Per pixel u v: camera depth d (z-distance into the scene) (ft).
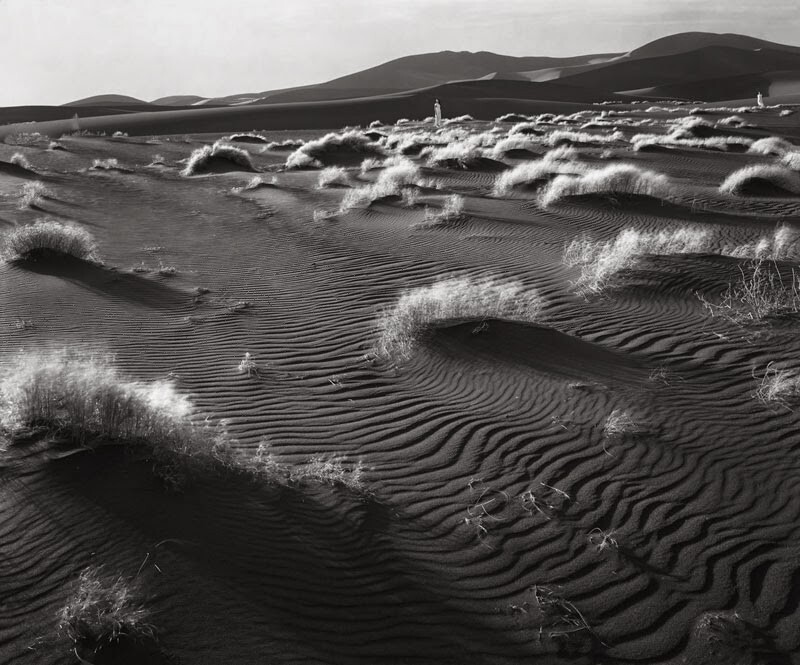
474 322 29.43
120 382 22.95
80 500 16.38
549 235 46.60
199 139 150.10
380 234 49.42
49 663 11.98
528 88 365.61
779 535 16.03
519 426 21.65
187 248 48.83
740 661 12.74
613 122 154.61
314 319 32.96
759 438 20.10
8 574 14.05
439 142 118.32
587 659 12.85
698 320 29.25
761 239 43.16
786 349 25.71
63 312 33.96
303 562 15.05
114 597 13.21
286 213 59.67
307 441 21.06
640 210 54.34
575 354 26.53
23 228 46.83
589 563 15.44
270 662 12.29
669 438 20.40
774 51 641.40
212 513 16.30
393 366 27.09
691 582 14.76
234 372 26.66
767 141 106.01
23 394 20.44
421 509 17.49
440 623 13.64
